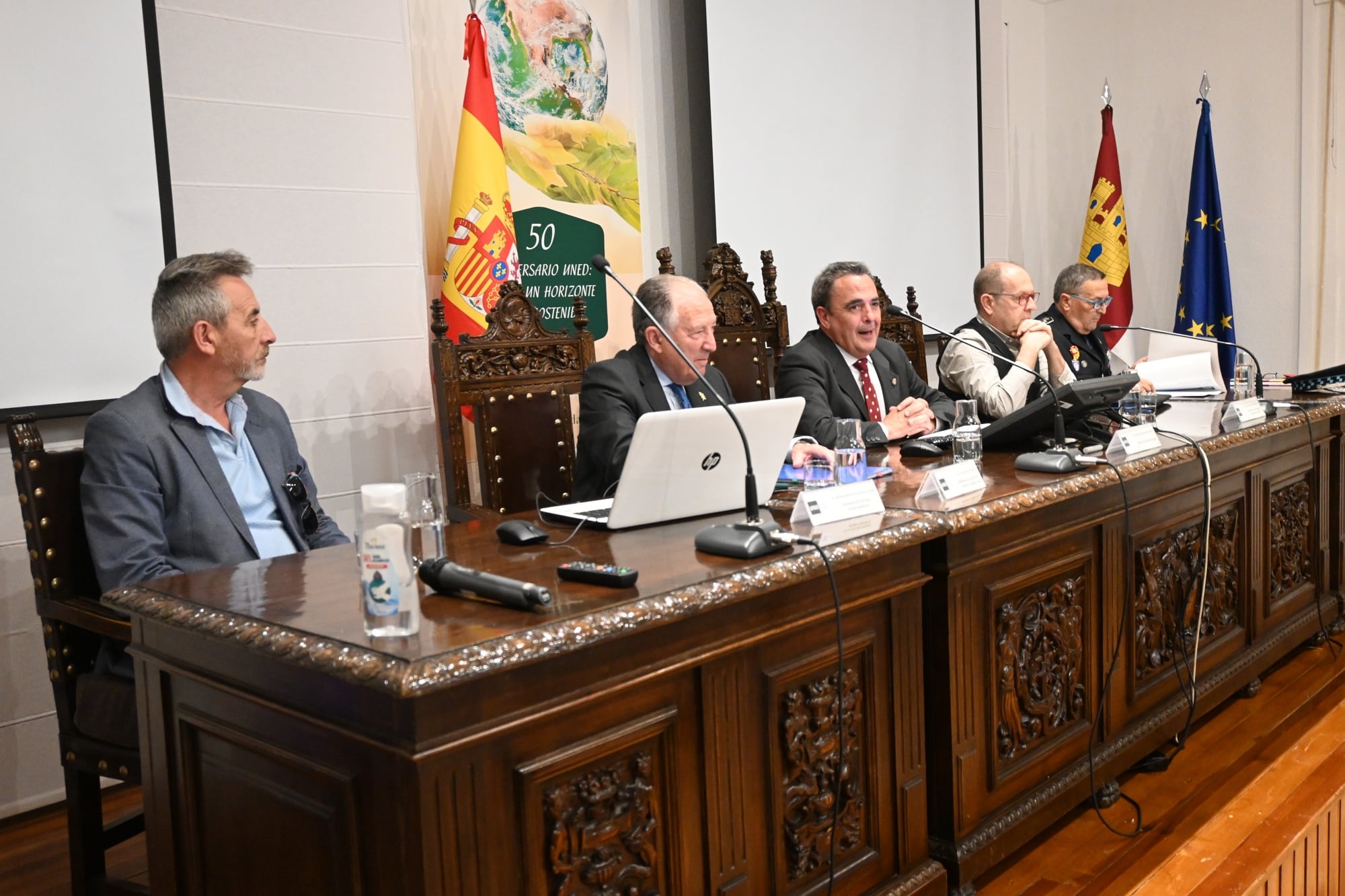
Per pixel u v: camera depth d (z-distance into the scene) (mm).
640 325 2496
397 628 1143
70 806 1804
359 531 1164
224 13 2609
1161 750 2414
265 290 2701
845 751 1590
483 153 2951
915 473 2117
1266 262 4973
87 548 1876
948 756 1753
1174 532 2393
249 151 2660
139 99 2451
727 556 1465
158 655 1435
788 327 3611
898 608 1665
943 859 1767
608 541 1619
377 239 2891
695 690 1368
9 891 2010
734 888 1417
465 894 1125
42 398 2344
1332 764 2293
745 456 1739
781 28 3873
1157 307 5273
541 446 2754
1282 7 4828
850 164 4168
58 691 1818
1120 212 5062
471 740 1110
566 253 3441
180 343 1991
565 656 1205
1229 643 2666
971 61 4695
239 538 1978
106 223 2416
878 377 3172
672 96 3756
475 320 2938
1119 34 5266
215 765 1382
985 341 3357
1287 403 3111
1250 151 4977
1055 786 1976
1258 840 1945
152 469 1907
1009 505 1806
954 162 4637
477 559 1521
